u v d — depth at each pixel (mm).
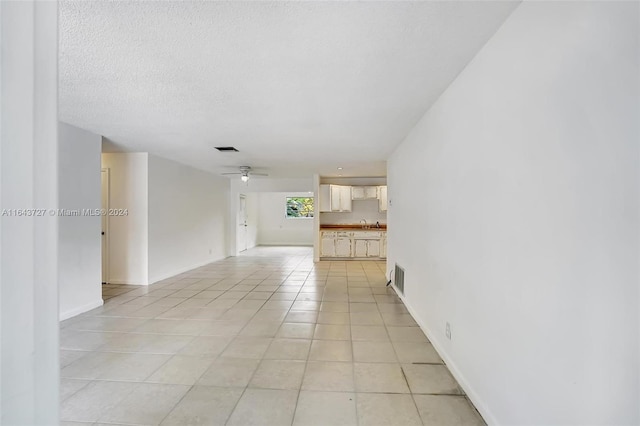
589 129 1046
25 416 427
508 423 1525
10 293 403
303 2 1406
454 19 1534
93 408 1881
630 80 907
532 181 1343
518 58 1442
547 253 1247
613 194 961
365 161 5645
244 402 1940
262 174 7551
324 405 1909
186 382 2166
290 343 2801
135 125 3383
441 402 1938
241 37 1692
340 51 1845
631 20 904
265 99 2607
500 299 1600
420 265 3180
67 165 3404
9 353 406
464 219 2039
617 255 950
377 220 8406
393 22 1560
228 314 3607
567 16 1144
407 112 2941
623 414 936
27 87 422
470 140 1956
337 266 7027
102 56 1885
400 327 3184
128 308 3826
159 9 1442
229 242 8688
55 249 463
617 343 952
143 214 4992
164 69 2066
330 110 2889
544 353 1267
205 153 4949
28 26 424
